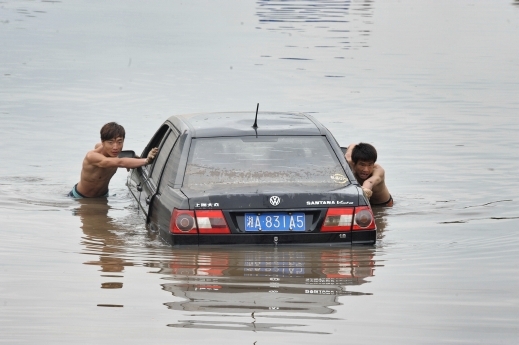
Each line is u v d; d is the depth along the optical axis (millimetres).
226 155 23344
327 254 21453
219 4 129250
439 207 28875
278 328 15711
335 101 52906
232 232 21578
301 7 125750
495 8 128000
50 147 39406
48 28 93250
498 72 66375
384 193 28984
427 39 88812
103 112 48219
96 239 23719
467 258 21609
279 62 70875
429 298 17766
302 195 21844
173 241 21609
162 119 46281
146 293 18031
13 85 57062
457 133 43438
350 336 15312
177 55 74312
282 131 24109
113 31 92312
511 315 16656
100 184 30328
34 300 17531
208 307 17031
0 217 26922
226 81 60562
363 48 80812
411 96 55219
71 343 14938
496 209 28500
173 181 22953
